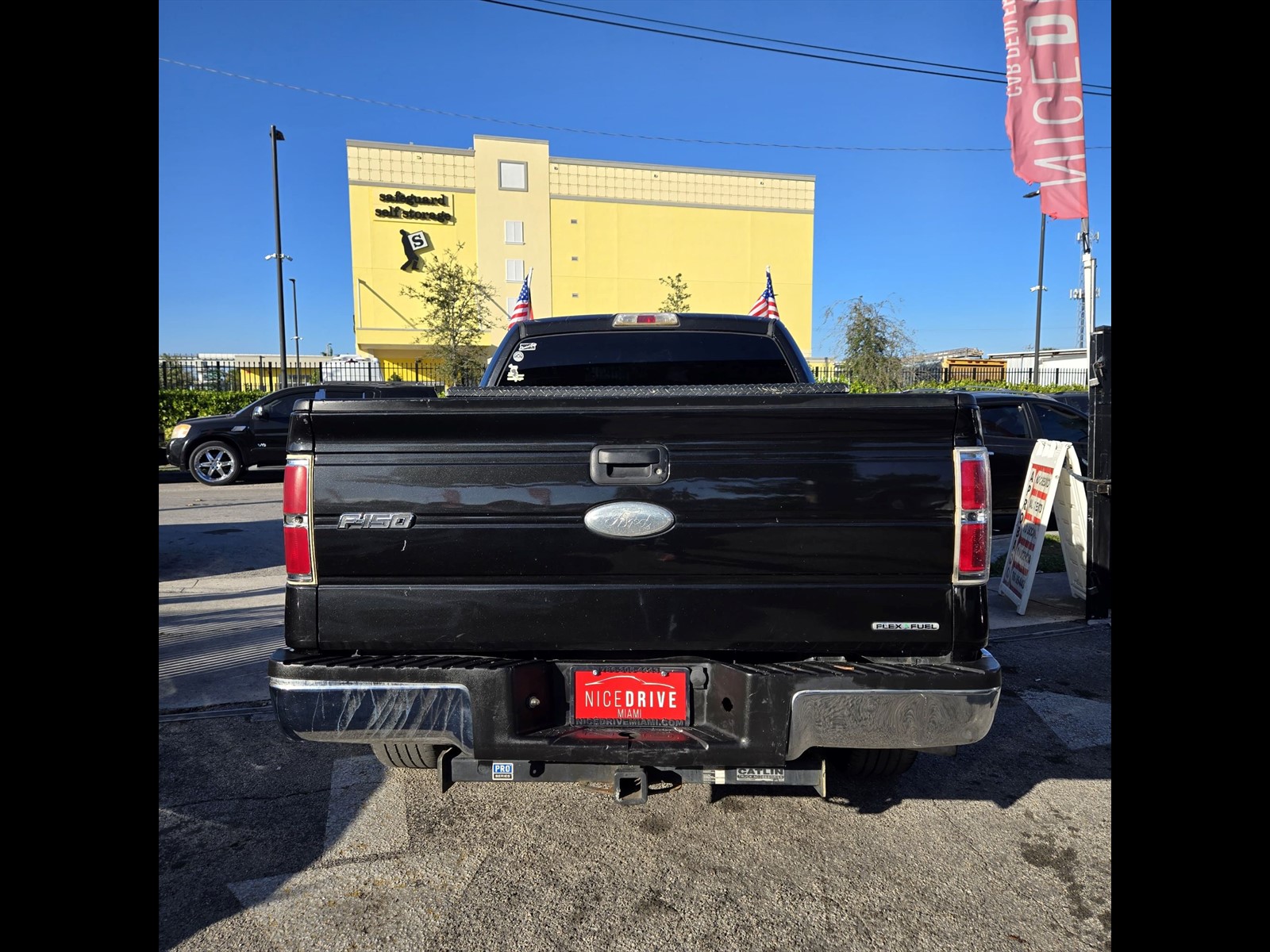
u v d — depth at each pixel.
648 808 3.09
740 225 39.06
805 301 40.09
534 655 2.50
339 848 2.80
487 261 36.94
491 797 3.18
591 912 2.43
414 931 2.35
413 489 2.38
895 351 17.42
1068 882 2.58
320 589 2.42
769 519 2.37
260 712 4.08
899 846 2.81
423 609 2.40
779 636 2.38
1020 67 8.17
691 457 2.38
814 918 2.40
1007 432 8.15
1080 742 3.69
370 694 2.37
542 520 2.38
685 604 2.38
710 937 2.31
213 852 2.77
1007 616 5.91
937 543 2.36
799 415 2.34
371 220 35.84
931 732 2.34
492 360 4.39
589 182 37.56
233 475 13.66
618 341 4.36
